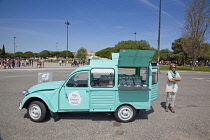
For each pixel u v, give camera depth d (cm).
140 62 399
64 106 404
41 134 347
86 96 402
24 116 454
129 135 351
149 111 528
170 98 522
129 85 425
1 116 452
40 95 398
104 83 407
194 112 519
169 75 498
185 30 2561
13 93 730
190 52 2555
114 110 411
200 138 345
